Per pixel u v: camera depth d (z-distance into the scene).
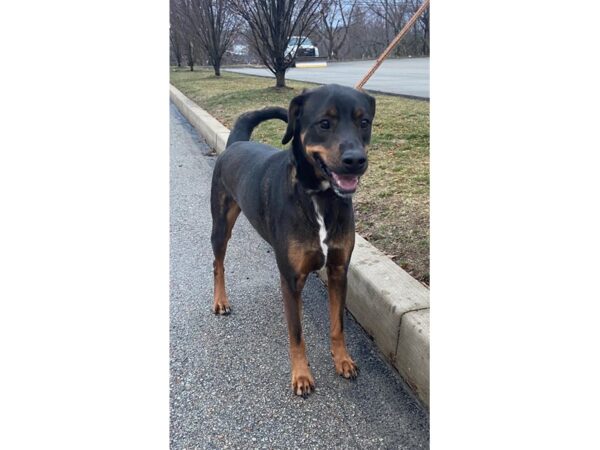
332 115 1.05
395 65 9.12
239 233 2.03
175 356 1.26
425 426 1.01
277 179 1.15
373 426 1.02
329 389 1.13
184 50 11.20
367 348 1.26
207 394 1.12
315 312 1.43
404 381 1.14
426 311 1.12
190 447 0.98
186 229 2.07
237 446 0.98
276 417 1.05
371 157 2.35
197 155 3.32
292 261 1.11
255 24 5.46
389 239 1.56
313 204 1.07
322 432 1.01
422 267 1.38
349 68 8.91
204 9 7.67
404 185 1.97
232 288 1.59
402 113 3.26
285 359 1.24
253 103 4.51
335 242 1.10
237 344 1.31
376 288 1.24
